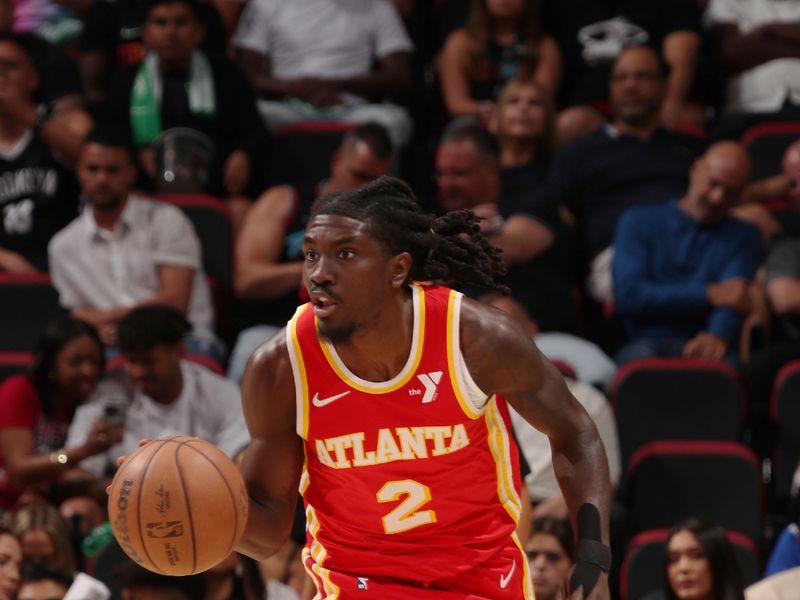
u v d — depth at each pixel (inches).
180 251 764.6
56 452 642.8
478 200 772.0
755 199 855.1
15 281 769.6
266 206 797.9
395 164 828.6
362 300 323.3
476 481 347.3
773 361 735.1
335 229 321.7
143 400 663.1
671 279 777.6
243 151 859.4
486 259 350.3
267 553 355.3
